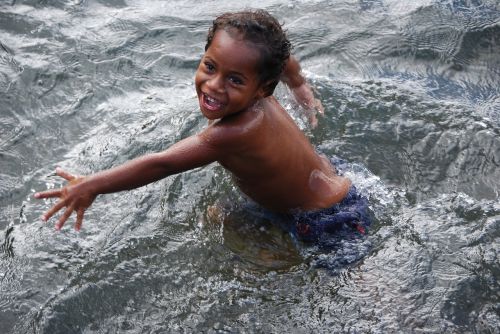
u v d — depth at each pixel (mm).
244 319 1625
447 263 1705
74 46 2359
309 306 1646
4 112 2141
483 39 2430
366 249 1744
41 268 1726
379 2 2584
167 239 1783
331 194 1789
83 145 2055
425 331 1587
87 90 2221
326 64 2332
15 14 2465
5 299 1663
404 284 1670
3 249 1771
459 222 1803
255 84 1589
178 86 2260
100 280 1698
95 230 1807
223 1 2590
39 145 2053
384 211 1830
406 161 1979
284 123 1729
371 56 2367
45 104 2172
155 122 2115
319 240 1771
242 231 1800
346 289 1675
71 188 1610
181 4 2564
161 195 1885
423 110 2139
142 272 1714
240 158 1685
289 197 1765
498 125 2109
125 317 1633
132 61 2324
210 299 1664
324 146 2008
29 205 1883
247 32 1552
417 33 2443
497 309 1621
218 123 1654
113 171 1627
